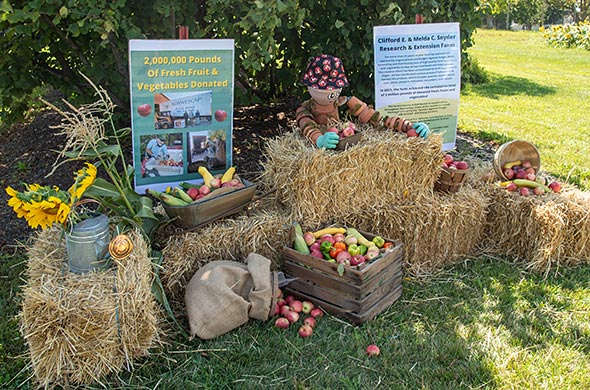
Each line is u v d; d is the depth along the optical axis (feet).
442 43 17.22
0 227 15.75
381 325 11.90
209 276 11.45
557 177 20.43
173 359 10.66
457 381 10.37
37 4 13.37
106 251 10.43
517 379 10.36
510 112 31.19
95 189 11.23
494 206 15.34
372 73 18.88
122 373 10.41
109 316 9.71
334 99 14.38
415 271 14.19
